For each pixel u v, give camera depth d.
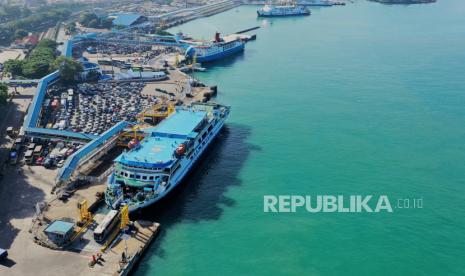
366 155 171.38
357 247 119.44
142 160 138.50
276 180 153.88
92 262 105.38
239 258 115.38
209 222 130.12
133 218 130.62
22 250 109.06
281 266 112.75
